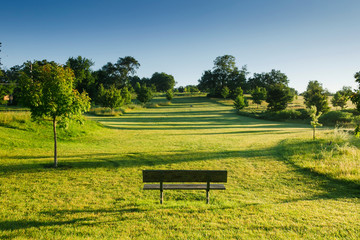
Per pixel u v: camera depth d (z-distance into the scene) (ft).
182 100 331.98
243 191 26.61
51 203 21.54
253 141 68.13
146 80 552.41
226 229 16.02
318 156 44.01
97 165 37.40
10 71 217.56
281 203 21.94
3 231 15.55
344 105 213.05
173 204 21.24
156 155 47.26
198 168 37.83
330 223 16.92
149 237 14.90
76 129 71.56
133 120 140.77
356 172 32.32
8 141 48.34
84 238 14.66
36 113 33.22
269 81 388.78
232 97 339.36
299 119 158.40
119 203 21.74
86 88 238.07
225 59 362.33
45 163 36.81
